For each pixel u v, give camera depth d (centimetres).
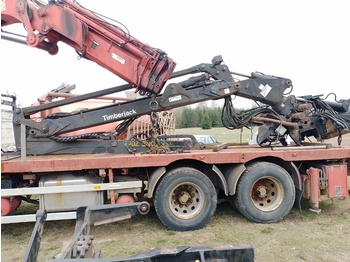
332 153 529
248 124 573
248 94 548
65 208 455
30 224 522
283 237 446
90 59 501
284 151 514
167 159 471
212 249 202
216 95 523
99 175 470
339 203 621
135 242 436
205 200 476
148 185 474
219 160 487
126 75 494
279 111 581
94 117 514
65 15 468
